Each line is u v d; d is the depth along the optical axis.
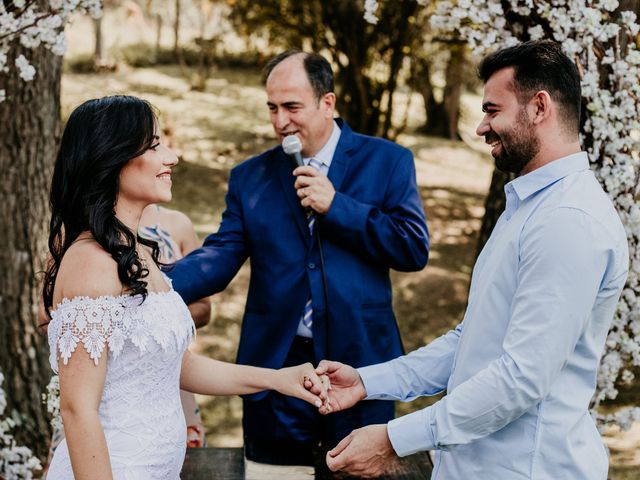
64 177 1.82
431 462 2.66
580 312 1.71
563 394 1.82
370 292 2.73
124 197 1.87
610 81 2.56
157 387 1.89
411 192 2.80
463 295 7.12
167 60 16.16
